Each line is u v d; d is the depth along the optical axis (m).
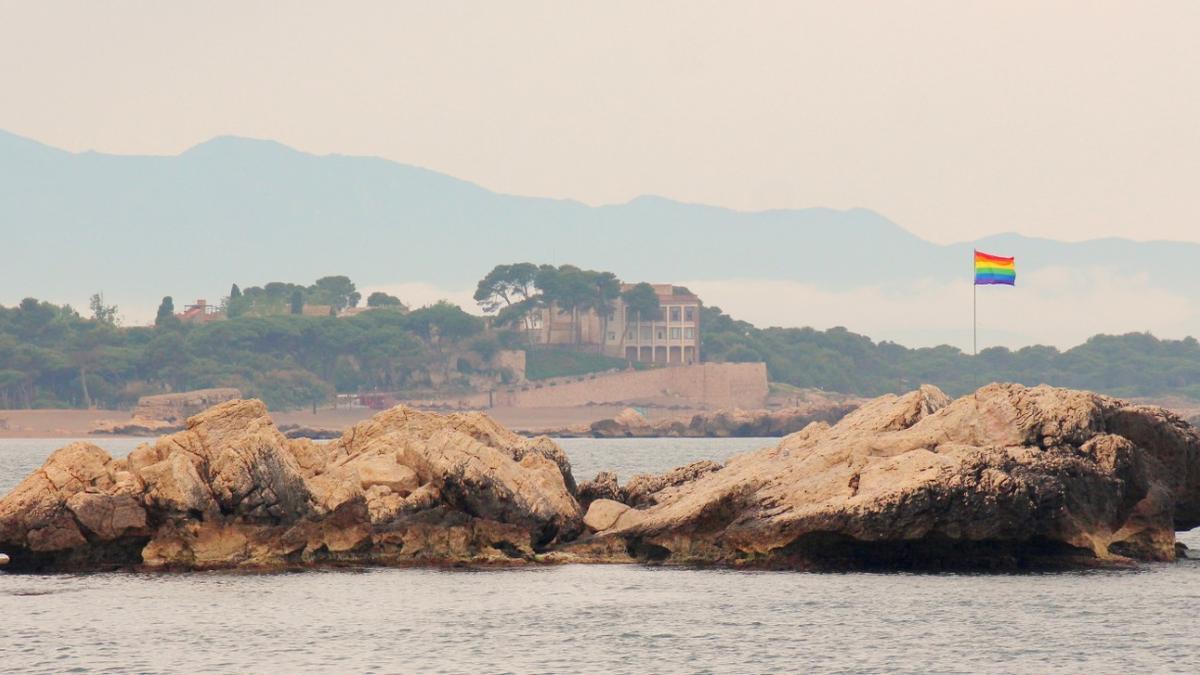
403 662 182.38
